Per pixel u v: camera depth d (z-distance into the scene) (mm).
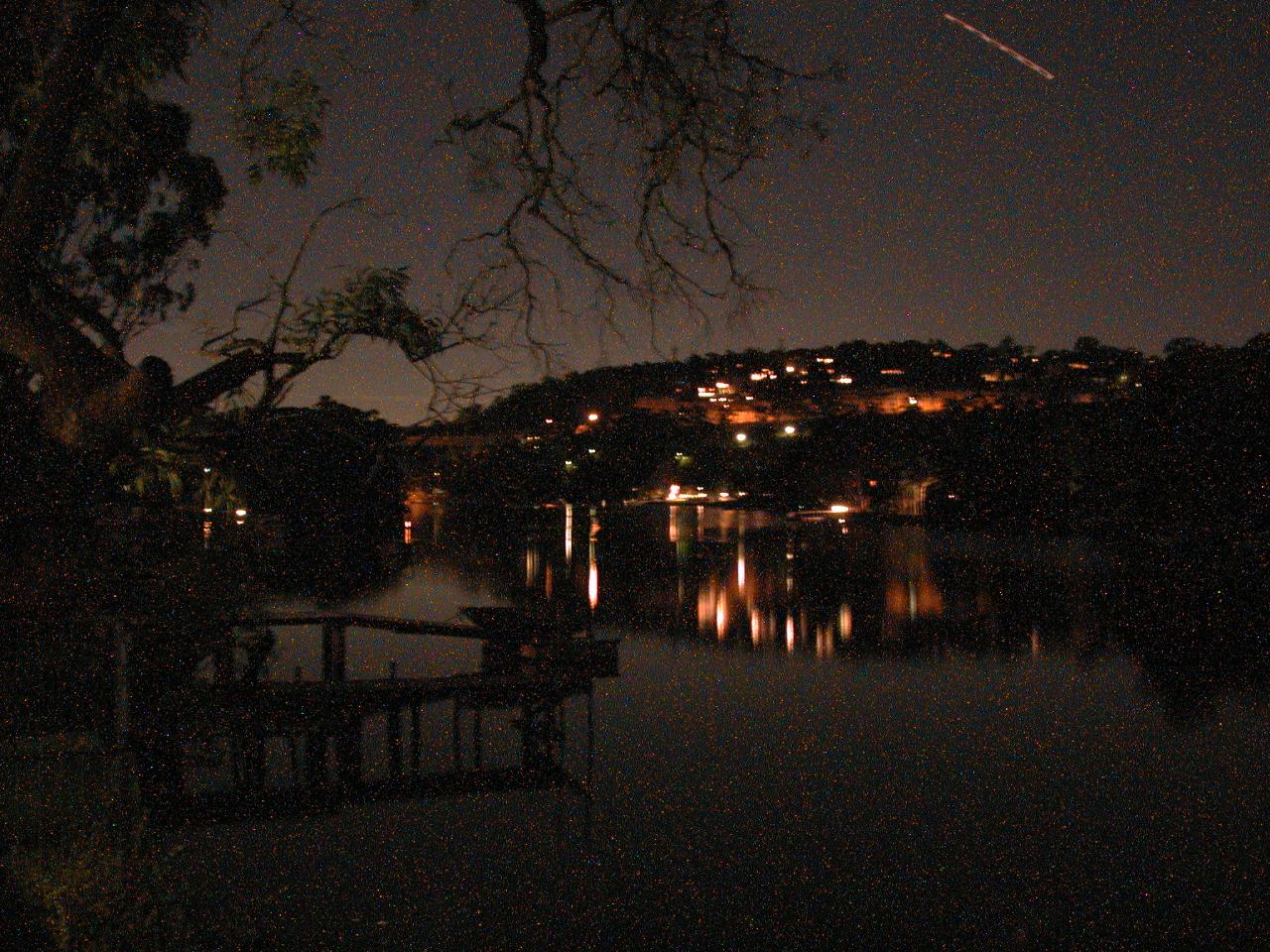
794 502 105438
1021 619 28062
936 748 13812
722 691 18391
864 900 8445
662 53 6230
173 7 6496
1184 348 44969
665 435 107250
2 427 6496
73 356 5414
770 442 111062
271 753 13164
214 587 7332
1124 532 51000
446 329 5641
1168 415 44188
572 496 105375
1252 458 41375
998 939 7742
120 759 5133
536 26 6121
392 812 10492
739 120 6281
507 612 15727
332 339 5480
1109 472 51344
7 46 6438
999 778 12266
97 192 7629
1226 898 8562
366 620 13766
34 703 7344
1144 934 7855
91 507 6930
